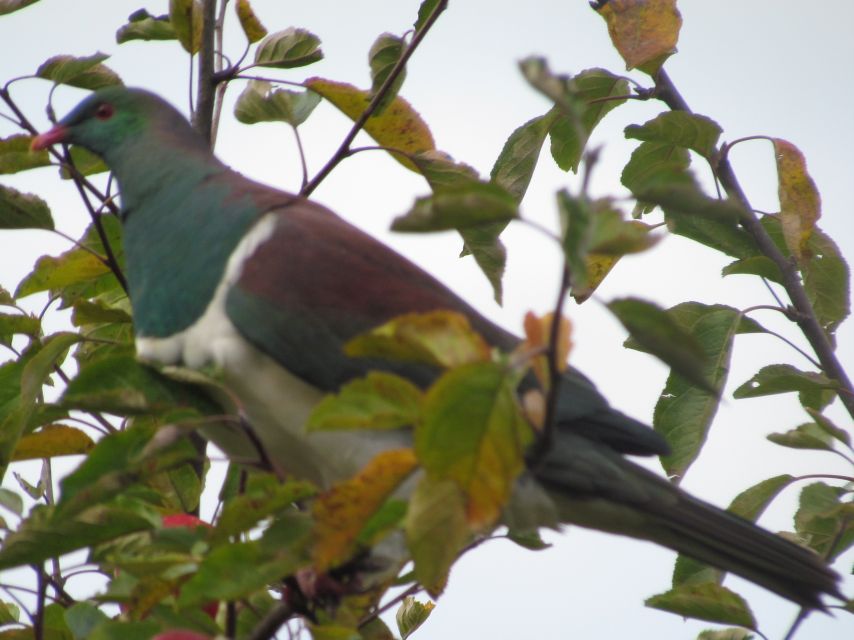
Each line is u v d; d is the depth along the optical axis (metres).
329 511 5.13
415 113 8.42
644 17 8.76
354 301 7.36
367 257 7.59
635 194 4.70
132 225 7.93
